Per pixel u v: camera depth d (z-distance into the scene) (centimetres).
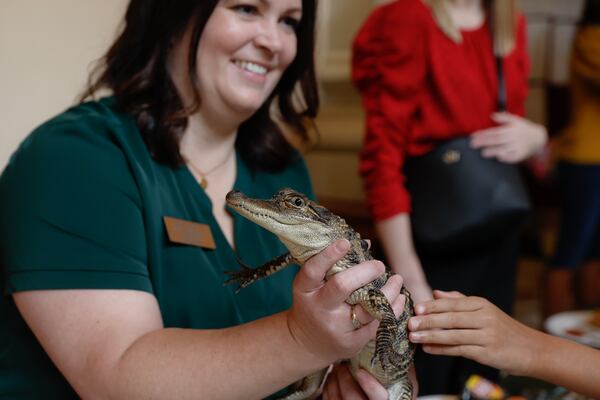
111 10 318
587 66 395
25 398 141
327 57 447
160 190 148
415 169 249
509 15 244
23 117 298
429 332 142
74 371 125
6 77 288
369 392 144
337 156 441
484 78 246
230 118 164
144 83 154
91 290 127
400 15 240
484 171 241
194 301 148
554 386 206
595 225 427
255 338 120
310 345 117
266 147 184
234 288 157
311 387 162
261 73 162
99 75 172
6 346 142
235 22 153
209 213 158
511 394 200
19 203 131
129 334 125
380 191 247
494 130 244
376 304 120
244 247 165
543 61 598
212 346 121
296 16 165
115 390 120
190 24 155
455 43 239
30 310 128
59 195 131
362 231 386
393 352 128
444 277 250
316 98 194
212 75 157
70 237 129
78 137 138
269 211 131
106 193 135
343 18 436
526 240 603
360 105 444
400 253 246
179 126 155
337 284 111
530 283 526
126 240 133
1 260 133
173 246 146
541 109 573
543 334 155
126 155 143
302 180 196
